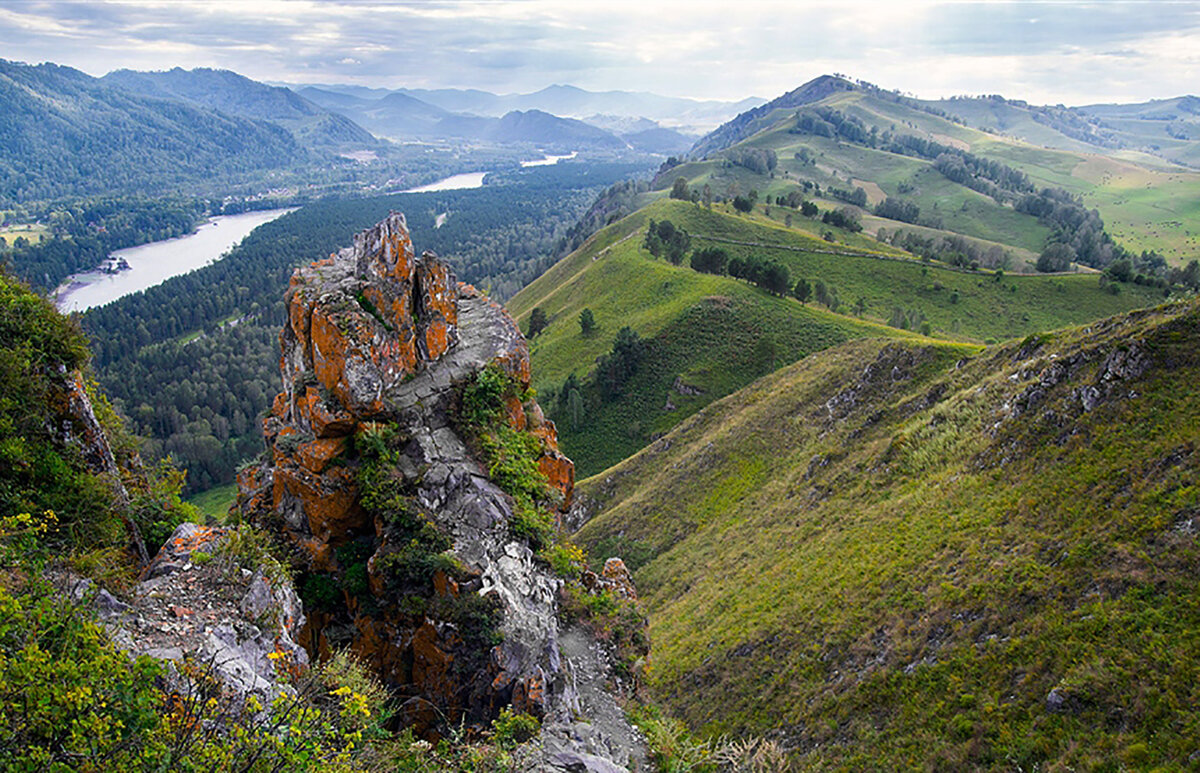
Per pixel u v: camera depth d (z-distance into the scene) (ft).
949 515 127.44
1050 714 80.12
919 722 91.20
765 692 114.93
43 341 62.80
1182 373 115.44
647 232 569.23
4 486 53.98
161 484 77.56
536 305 561.02
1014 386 152.25
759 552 168.25
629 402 359.05
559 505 79.51
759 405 254.27
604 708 63.26
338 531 65.92
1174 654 76.89
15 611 31.19
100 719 27.84
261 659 45.70
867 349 252.83
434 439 71.51
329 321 67.92
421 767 44.91
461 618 59.06
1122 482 105.09
